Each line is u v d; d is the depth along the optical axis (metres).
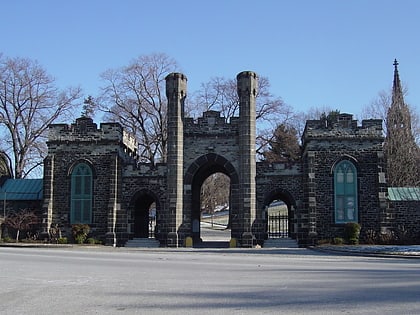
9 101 61.66
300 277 18.92
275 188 44.06
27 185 48.72
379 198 42.62
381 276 19.25
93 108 77.69
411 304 12.95
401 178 60.66
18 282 17.70
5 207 47.50
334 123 43.84
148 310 12.28
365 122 43.69
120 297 14.25
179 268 22.75
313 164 43.31
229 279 18.28
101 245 44.22
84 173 45.84
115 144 45.78
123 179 45.59
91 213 45.38
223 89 68.12
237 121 44.75
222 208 124.56
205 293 14.82
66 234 45.38
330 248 37.16
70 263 25.36
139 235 48.69
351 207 43.03
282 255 33.09
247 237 42.56
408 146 61.91
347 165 43.44
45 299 14.09
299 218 43.53
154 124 65.31
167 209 43.72
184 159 44.81
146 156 64.94
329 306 12.69
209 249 40.12
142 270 21.77
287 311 12.05
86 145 46.09
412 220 43.00
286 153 66.88
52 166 46.09
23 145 62.16
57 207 45.81
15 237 46.44
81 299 14.00
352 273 20.41
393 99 64.31
